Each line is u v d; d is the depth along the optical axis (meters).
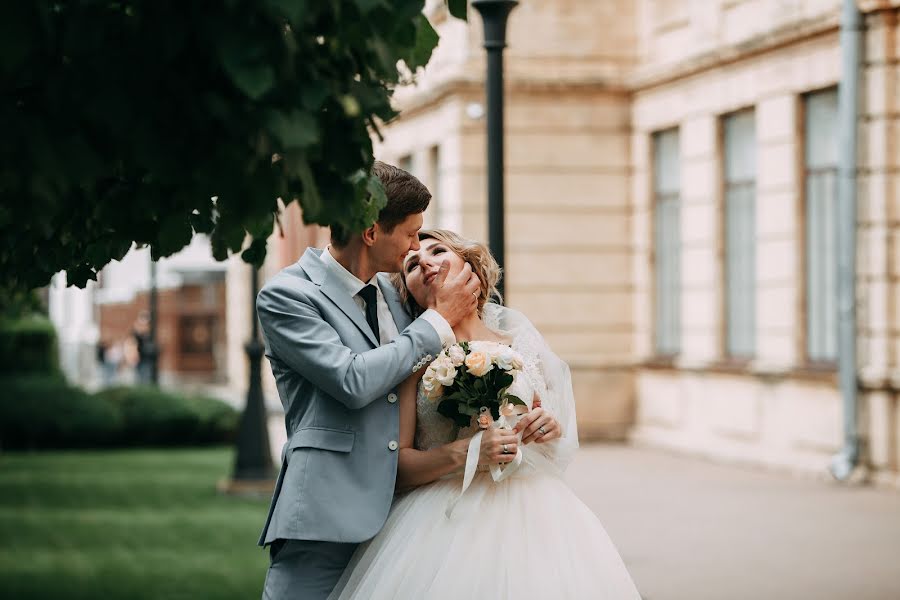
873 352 13.91
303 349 3.89
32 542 10.50
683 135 18.30
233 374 37.97
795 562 9.61
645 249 19.77
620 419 20.02
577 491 13.91
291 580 4.05
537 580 4.01
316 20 2.59
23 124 2.45
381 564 4.02
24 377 21.30
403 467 4.10
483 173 20.00
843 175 13.99
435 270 4.18
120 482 15.18
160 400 20.72
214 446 20.95
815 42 15.05
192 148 2.54
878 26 13.82
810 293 15.43
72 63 2.49
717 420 17.34
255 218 2.63
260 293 4.02
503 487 4.16
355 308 4.07
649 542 10.58
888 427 13.74
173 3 2.43
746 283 17.03
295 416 4.12
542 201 20.09
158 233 3.17
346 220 2.77
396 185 4.02
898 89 13.80
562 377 4.41
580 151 20.16
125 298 40.72
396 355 3.92
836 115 14.98
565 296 20.12
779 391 15.77
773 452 15.84
